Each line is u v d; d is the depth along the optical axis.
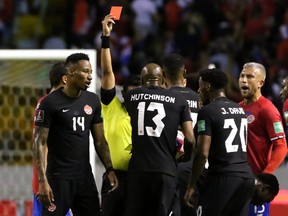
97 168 33.06
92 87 29.03
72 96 23.70
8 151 32.81
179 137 24.92
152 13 54.12
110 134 25.09
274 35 53.25
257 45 52.34
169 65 25.38
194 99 25.23
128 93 24.08
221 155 23.80
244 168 23.94
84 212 24.02
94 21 53.72
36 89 31.81
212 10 53.62
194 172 23.48
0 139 32.59
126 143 25.03
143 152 23.61
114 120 25.14
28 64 30.33
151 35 53.31
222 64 50.41
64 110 23.48
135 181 23.64
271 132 25.33
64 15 54.44
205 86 24.28
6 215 31.09
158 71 24.17
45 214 23.58
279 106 29.89
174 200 23.75
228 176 23.72
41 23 54.34
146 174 23.48
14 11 54.50
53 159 23.64
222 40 52.03
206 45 52.44
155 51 52.59
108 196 25.08
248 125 25.69
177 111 23.77
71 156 23.59
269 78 48.84
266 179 25.02
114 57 52.22
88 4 54.19
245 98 25.88
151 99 23.75
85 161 23.83
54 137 23.61
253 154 25.67
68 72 23.58
